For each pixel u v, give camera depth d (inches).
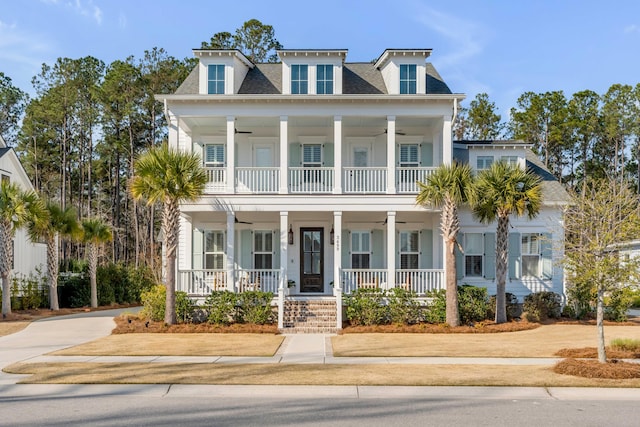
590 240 525.0
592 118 1968.5
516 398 408.8
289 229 994.7
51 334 770.8
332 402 393.7
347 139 991.0
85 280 1242.0
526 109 2081.7
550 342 676.1
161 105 1947.6
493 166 836.6
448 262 815.1
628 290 518.3
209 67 919.0
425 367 516.7
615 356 562.3
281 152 888.9
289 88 919.0
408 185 904.3
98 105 2025.1
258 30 2075.5
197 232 979.3
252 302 836.6
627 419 352.2
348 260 987.9
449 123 893.2
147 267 1558.8
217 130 989.2
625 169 1998.0
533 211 823.7
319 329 789.9
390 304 837.8
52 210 1125.7
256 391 425.4
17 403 391.5
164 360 554.6
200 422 339.6
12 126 2252.7
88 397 409.1
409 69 921.5
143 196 821.2
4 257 999.0
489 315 868.6
